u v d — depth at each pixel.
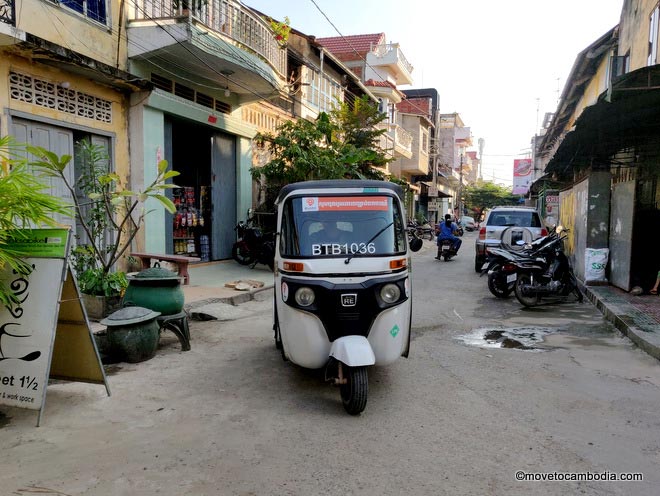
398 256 4.59
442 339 6.78
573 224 12.96
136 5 10.30
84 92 9.20
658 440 3.76
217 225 13.59
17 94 7.95
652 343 6.00
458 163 60.84
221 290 9.64
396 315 4.45
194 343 6.45
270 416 4.15
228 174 13.98
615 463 3.41
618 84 7.35
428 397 4.61
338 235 4.63
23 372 4.05
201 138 13.48
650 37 11.87
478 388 4.86
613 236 10.31
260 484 3.11
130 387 4.82
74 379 4.59
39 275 4.12
